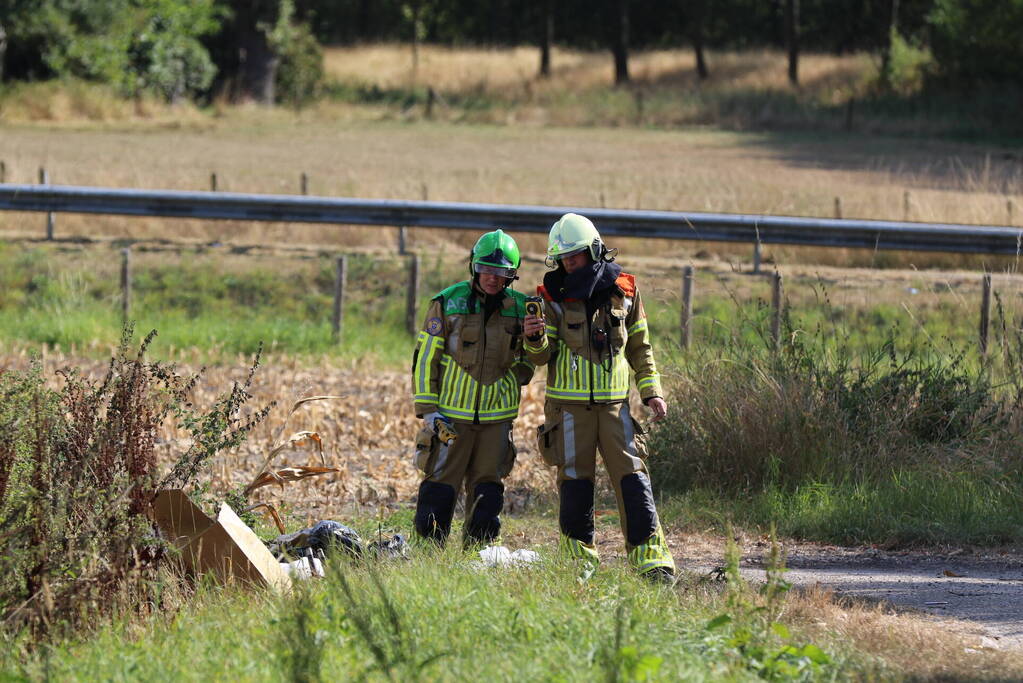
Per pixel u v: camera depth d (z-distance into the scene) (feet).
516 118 521.65
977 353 139.13
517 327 77.36
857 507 101.45
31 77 483.92
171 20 526.57
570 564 70.18
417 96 603.26
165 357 177.58
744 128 507.71
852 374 118.32
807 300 194.18
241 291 212.02
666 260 221.46
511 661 51.70
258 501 103.65
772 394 112.27
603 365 75.51
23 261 218.18
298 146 407.03
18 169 284.20
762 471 109.29
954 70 537.65
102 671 55.11
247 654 54.75
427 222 213.25
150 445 73.26
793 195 285.23
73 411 73.67
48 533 66.08
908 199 264.11
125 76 500.74
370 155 379.76
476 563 71.31
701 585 76.02
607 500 110.93
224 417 80.33
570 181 312.71
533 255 222.69
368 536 90.48
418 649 53.57
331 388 161.27
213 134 444.96
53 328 189.88
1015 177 323.16
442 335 77.51
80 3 488.02
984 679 59.57
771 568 64.85
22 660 59.16
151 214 216.33
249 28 558.15
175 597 66.08
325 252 225.97
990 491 103.91
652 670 50.19
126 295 205.05
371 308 208.64
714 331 131.75
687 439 112.78
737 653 56.49
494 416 77.56
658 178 325.62
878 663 60.64
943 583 84.69
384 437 133.18
